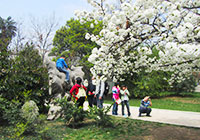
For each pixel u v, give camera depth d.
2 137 4.68
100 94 7.49
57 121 6.77
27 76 7.55
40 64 8.62
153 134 5.42
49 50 25.02
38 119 5.93
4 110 5.89
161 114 9.25
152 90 18.50
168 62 5.10
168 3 3.50
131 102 15.80
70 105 6.16
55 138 4.87
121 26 4.20
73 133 5.44
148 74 18.44
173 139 4.96
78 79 6.75
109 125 6.19
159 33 4.10
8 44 7.74
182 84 20.73
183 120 7.61
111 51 4.45
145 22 4.26
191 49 2.82
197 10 3.70
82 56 21.17
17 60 7.74
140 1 3.58
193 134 5.38
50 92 7.63
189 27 3.07
